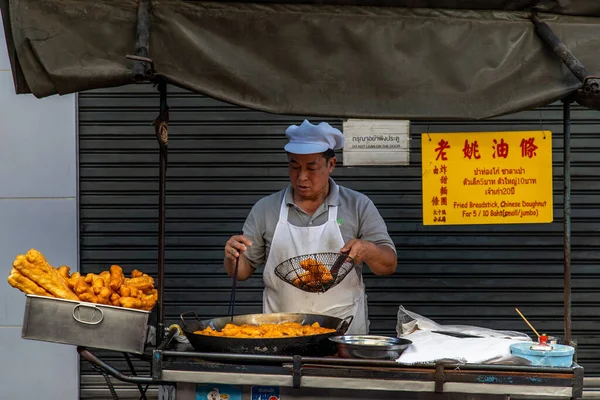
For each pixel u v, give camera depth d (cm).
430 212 400
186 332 349
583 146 576
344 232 428
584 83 318
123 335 341
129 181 578
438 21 335
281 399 343
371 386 331
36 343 569
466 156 396
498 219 397
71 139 567
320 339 342
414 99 333
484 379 328
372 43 332
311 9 333
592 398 579
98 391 581
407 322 392
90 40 326
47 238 570
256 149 579
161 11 329
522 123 579
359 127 575
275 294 432
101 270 580
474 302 584
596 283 580
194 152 579
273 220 432
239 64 331
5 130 565
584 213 579
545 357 331
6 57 561
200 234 581
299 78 332
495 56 335
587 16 344
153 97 575
